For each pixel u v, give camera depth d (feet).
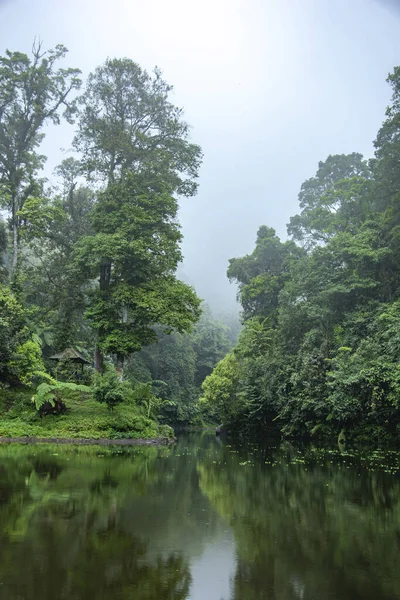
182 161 83.97
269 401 89.71
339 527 22.54
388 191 86.12
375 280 79.51
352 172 135.74
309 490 31.94
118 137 77.10
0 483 31.17
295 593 14.82
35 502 26.03
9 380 67.46
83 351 98.07
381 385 61.05
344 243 83.05
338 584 15.58
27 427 60.80
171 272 83.05
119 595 14.39
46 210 81.82
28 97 85.15
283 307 96.02
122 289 70.64
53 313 89.71
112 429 64.75
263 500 28.60
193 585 15.31
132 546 19.16
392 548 19.39
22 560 17.21
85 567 16.70
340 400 65.26
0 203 81.05
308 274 88.84
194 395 160.04
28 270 92.89
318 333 81.05
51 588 14.80
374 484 34.40
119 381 71.15
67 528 21.26
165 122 83.41
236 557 18.16
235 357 113.19
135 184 75.51
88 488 30.30
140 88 81.35
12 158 84.94
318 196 137.28
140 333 74.28
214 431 136.67
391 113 84.23
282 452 59.72
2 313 67.77
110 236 70.18
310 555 18.45
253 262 137.08
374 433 68.18
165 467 41.78
